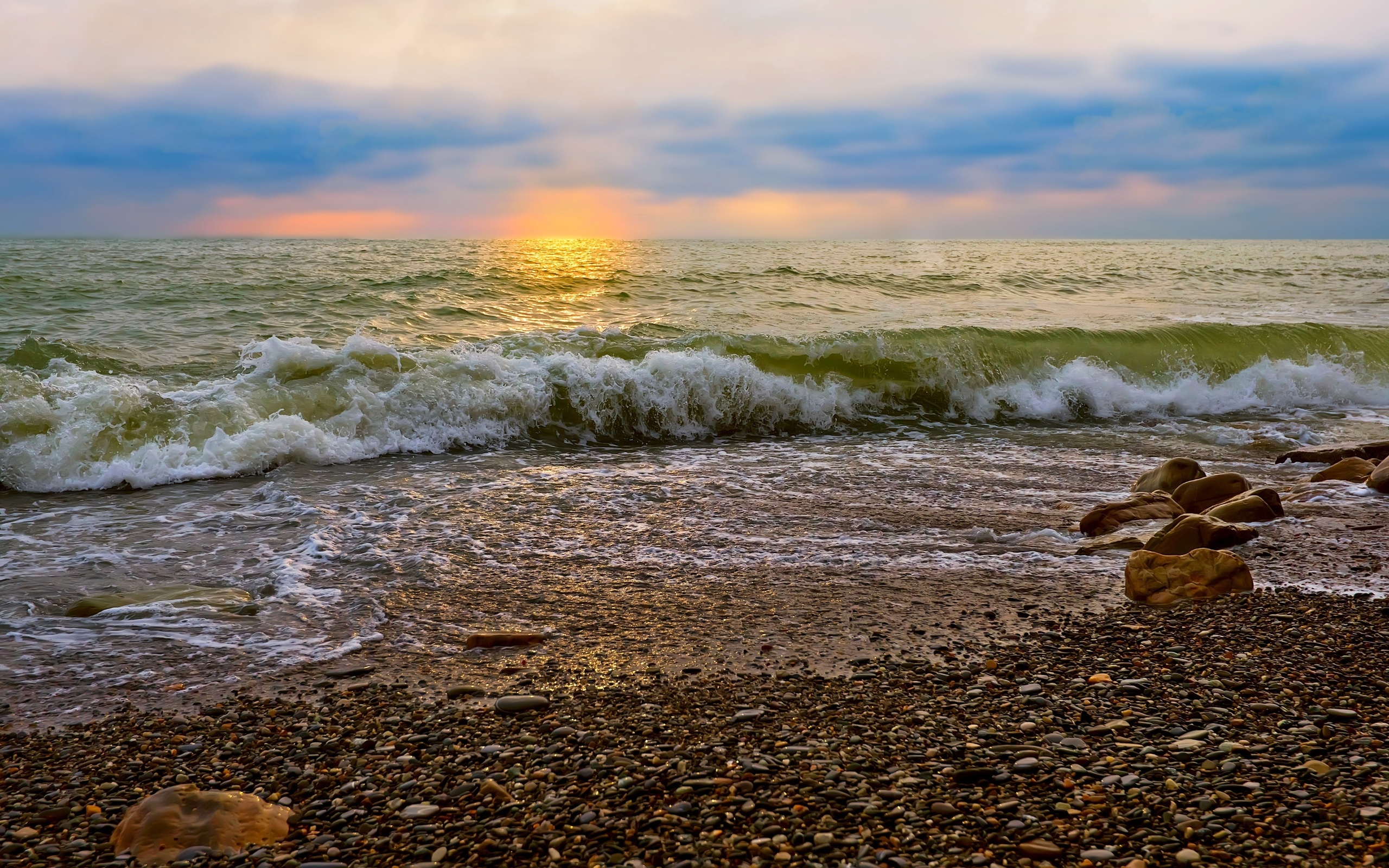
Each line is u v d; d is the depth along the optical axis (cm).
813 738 357
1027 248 7844
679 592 560
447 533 684
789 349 1279
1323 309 2198
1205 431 1134
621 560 622
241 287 2088
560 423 1096
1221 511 671
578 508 758
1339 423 1205
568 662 454
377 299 1912
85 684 432
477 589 567
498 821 297
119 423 891
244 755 359
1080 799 300
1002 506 769
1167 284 2884
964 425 1191
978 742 348
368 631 499
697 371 1141
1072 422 1212
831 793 309
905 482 857
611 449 1030
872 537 676
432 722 385
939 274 2995
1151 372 1353
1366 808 285
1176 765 322
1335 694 381
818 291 2331
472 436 1039
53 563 613
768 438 1105
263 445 899
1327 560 584
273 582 577
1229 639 452
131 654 466
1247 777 310
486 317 1736
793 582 576
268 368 1064
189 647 476
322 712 398
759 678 429
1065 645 459
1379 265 4672
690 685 421
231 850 286
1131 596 536
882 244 8538
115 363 1188
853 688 412
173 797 306
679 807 300
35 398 878
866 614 516
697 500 786
